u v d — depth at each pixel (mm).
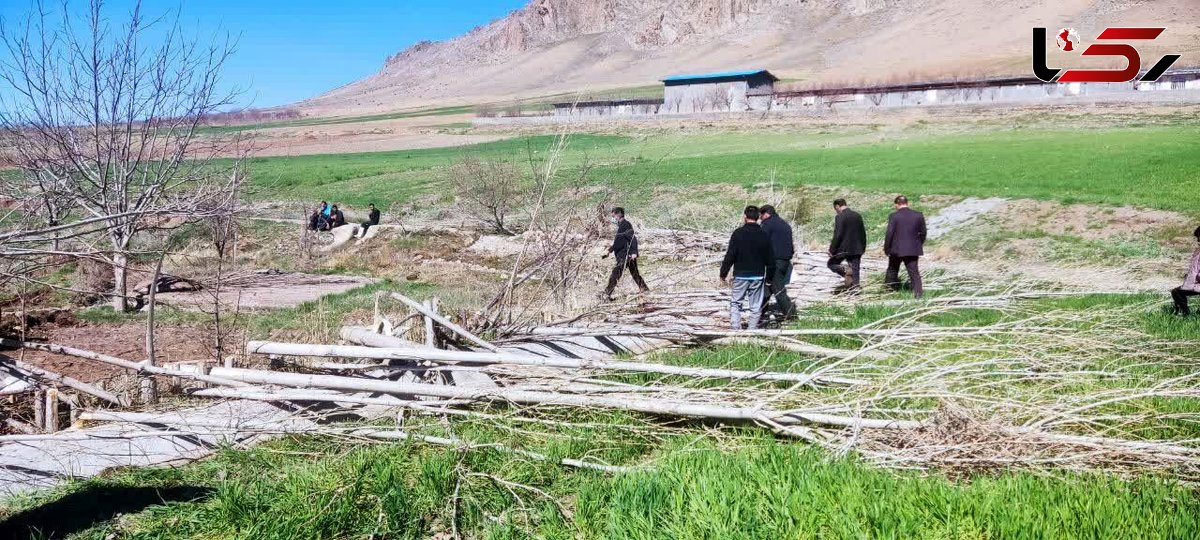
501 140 83125
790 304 10500
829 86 132500
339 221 29797
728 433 5891
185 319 13352
